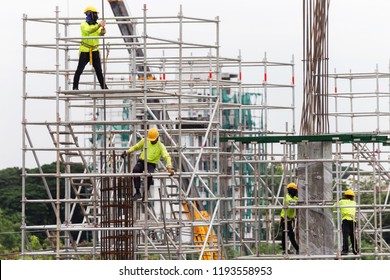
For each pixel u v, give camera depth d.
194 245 80.88
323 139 71.06
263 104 90.94
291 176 78.38
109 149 71.75
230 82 84.94
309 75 73.06
